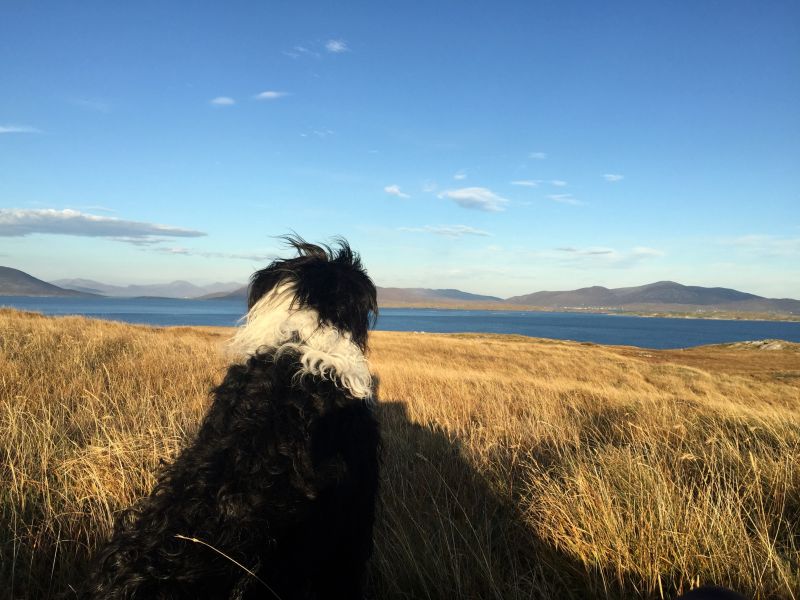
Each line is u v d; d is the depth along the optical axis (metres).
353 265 1.01
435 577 1.17
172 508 0.69
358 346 0.92
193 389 2.73
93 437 1.68
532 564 1.29
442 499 1.57
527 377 6.55
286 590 0.69
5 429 1.73
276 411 0.77
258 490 0.70
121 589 0.63
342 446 0.80
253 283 1.00
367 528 0.87
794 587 1.06
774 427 2.37
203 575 0.63
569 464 1.76
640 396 4.16
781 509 1.42
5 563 1.11
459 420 2.69
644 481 1.50
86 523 1.28
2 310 6.55
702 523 1.23
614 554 1.19
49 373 2.69
